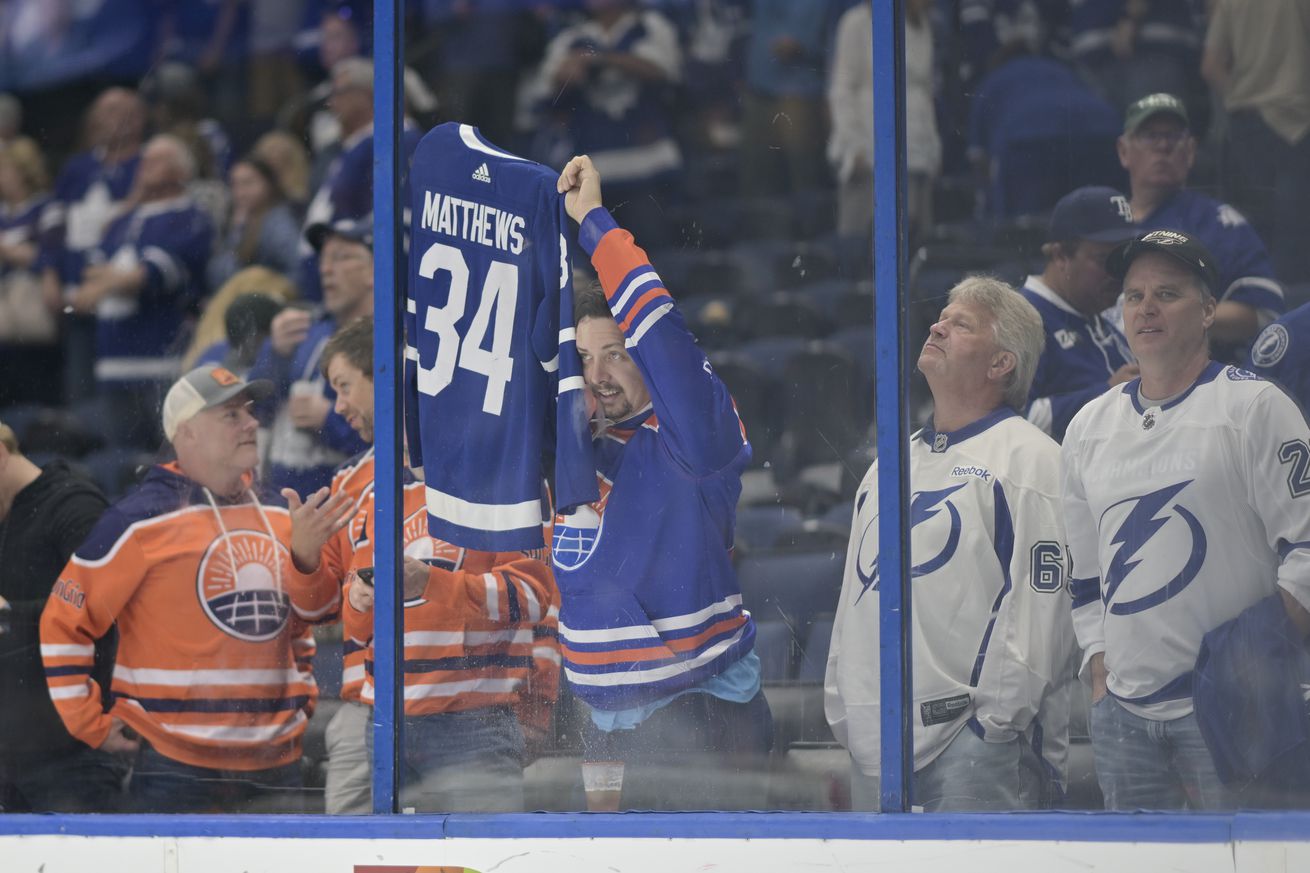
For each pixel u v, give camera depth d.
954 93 10.77
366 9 14.83
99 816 8.97
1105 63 10.37
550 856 8.41
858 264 12.57
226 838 8.76
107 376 13.09
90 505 10.35
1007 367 9.23
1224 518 8.82
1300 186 9.70
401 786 8.94
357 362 10.53
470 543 9.18
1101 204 9.97
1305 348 9.05
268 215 14.34
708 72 12.95
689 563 9.05
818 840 8.17
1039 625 8.92
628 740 9.03
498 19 12.84
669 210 12.66
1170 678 8.78
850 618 8.97
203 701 10.00
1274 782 8.57
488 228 9.28
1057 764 8.84
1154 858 7.89
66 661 10.12
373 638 9.23
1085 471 9.02
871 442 9.91
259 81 14.85
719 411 9.07
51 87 15.20
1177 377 9.05
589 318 9.14
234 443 10.42
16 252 14.17
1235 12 9.86
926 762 8.91
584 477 9.11
